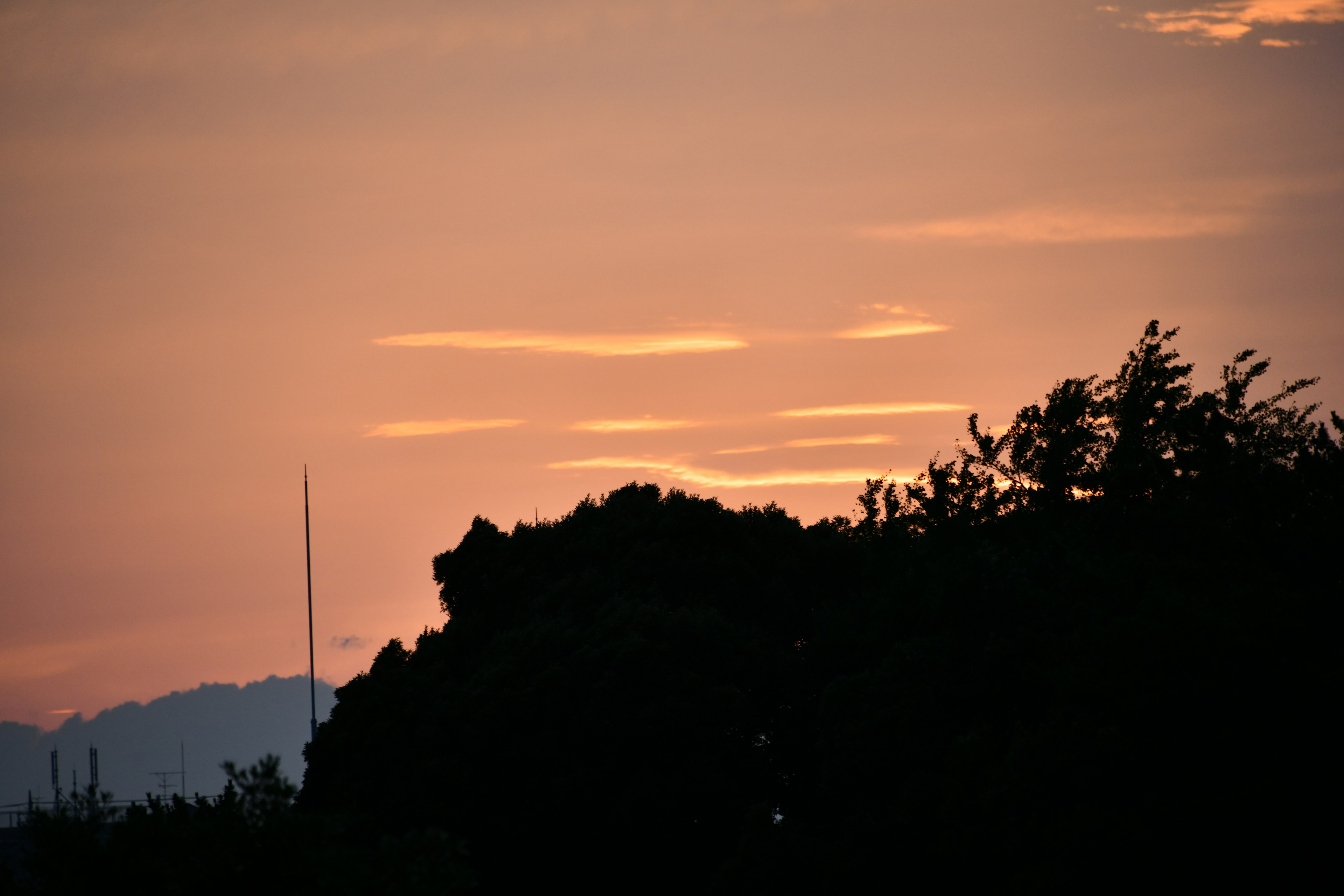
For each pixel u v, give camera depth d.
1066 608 118.56
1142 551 120.94
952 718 114.12
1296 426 139.62
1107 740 85.62
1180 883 78.44
